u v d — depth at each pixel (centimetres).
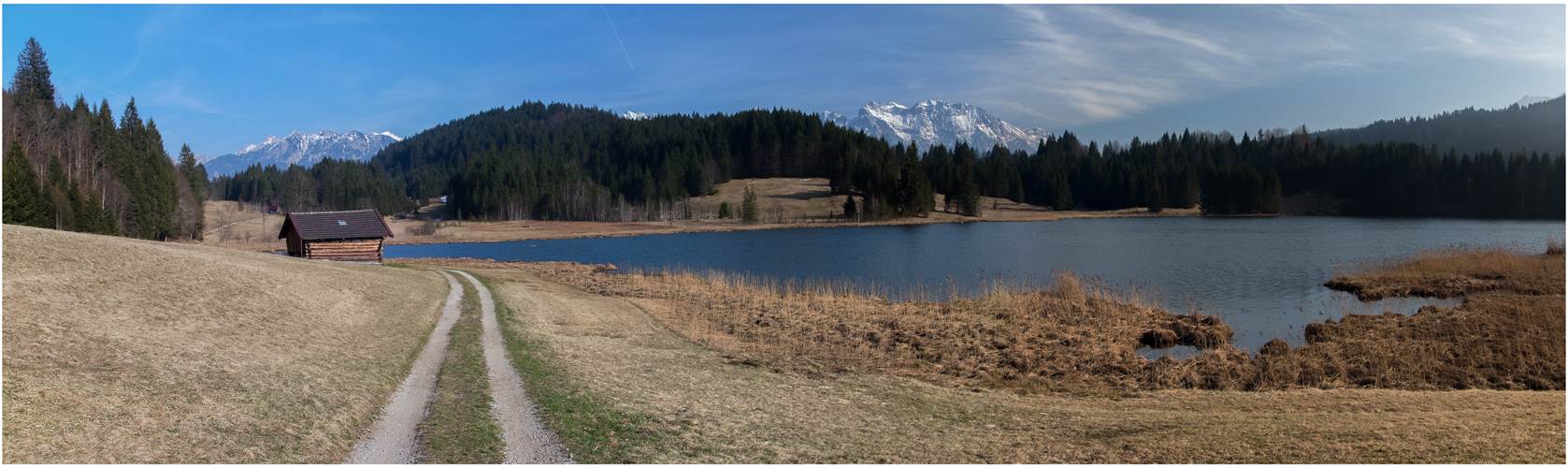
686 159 19488
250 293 1800
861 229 11756
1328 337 2186
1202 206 15575
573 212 16650
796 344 2175
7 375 866
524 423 1088
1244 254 5791
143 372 1015
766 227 13050
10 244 1564
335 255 4322
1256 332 2575
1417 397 1429
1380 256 5212
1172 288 3788
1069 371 1831
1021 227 11369
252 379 1099
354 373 1294
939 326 2486
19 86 9819
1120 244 7169
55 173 6825
